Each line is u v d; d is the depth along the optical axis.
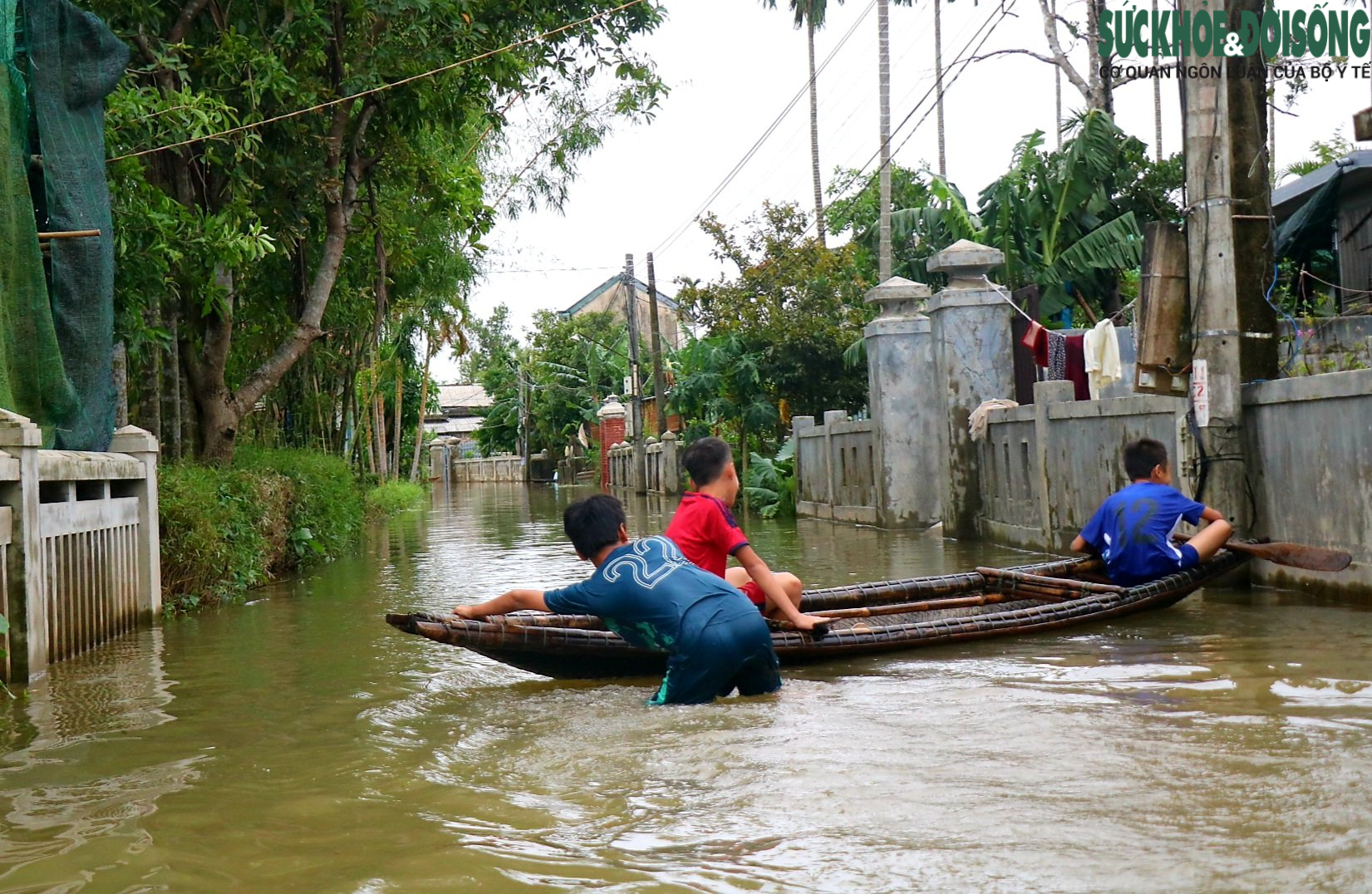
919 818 3.25
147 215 9.55
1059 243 18.78
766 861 3.00
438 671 6.13
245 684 5.93
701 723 4.56
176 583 9.09
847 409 23.59
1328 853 2.85
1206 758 3.71
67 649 6.84
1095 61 20.97
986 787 3.51
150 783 4.05
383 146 14.45
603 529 5.26
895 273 23.00
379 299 15.84
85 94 8.12
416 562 13.07
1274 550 7.36
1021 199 18.86
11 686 6.00
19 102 7.45
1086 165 17.95
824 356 22.88
